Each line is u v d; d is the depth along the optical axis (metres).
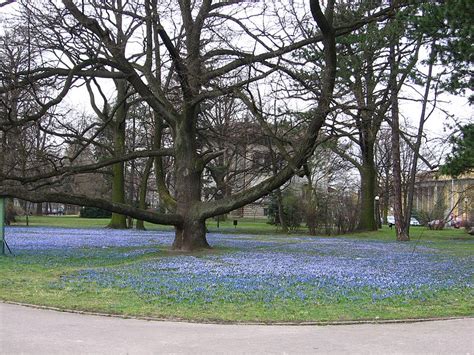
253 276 14.91
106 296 11.69
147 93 22.62
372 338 8.52
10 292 12.10
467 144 27.16
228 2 21.97
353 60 25.62
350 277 14.98
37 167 23.97
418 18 20.30
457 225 68.62
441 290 13.13
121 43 21.98
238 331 8.88
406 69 27.14
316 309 10.64
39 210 85.75
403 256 22.34
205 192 49.34
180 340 8.22
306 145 20.17
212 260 19.20
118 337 8.33
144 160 52.28
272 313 10.20
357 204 47.72
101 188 65.06
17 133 22.61
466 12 18.56
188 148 22.89
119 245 25.67
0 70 20.39
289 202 48.03
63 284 13.25
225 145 37.31
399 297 12.05
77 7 20.75
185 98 21.84
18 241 27.89
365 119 21.02
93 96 40.19
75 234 34.97
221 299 11.42
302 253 22.89
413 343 8.24
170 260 19.09
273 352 7.59
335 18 24.06
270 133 20.38
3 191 20.61
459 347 8.04
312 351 7.67
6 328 8.78
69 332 8.59
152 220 21.83
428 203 77.81
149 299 11.35
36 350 7.47
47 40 20.30
